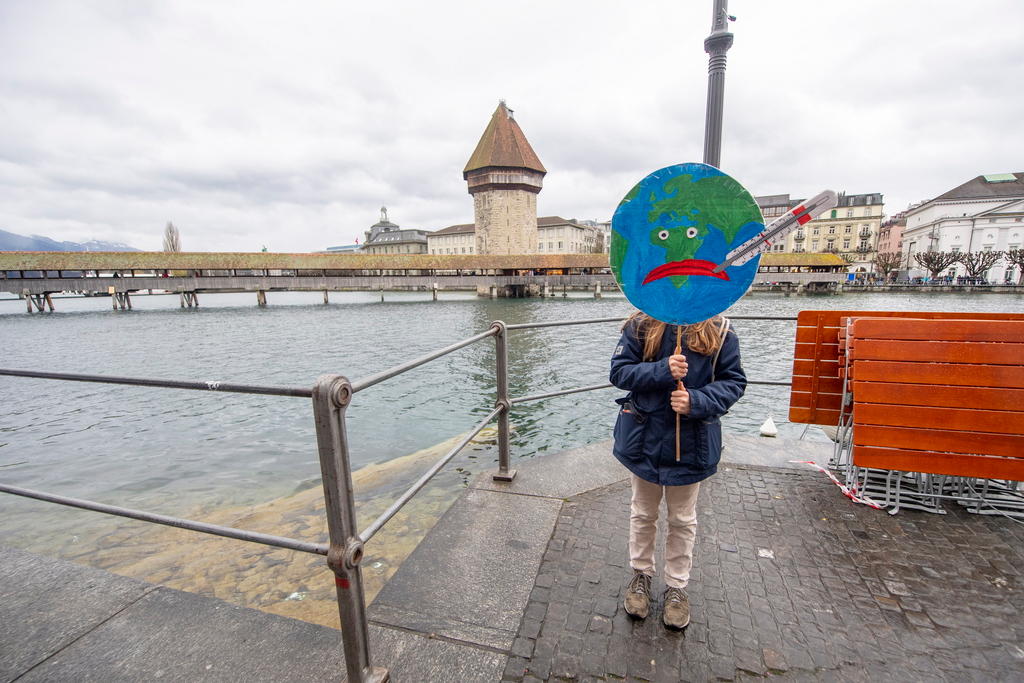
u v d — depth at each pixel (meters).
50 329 33.41
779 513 2.53
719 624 1.77
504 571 2.09
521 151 61.38
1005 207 67.12
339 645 1.69
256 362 20.83
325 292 56.50
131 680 1.56
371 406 13.47
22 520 5.57
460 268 58.03
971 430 2.37
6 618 1.85
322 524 3.93
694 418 1.69
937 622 1.75
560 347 23.50
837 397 3.00
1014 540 2.23
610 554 2.20
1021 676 1.52
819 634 1.71
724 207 1.52
